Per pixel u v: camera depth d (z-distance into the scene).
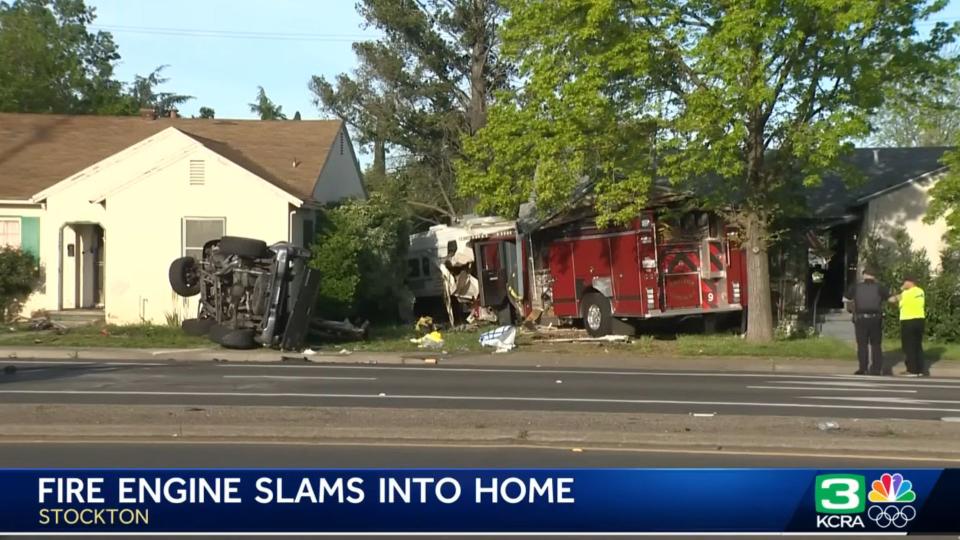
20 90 42.16
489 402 13.00
